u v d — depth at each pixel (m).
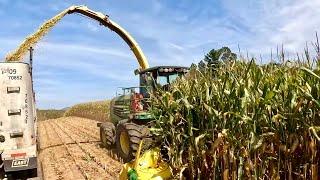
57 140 21.48
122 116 13.94
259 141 5.35
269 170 5.55
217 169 6.07
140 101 11.83
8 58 14.10
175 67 11.64
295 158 5.26
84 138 21.53
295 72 5.40
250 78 5.77
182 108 6.87
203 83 6.54
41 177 10.91
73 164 12.91
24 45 14.38
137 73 12.63
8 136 9.44
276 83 5.43
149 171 6.89
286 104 5.25
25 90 9.62
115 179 10.25
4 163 9.39
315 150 4.93
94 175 10.84
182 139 6.77
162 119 7.15
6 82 9.47
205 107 6.11
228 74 6.05
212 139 6.17
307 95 4.88
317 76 4.75
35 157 9.64
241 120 5.69
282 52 5.70
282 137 5.30
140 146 7.22
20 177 10.41
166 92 7.16
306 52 5.33
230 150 5.81
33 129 9.70
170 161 6.77
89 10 16.62
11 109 9.47
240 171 5.62
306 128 5.02
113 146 15.12
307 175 5.09
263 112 5.46
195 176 6.59
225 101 6.00
